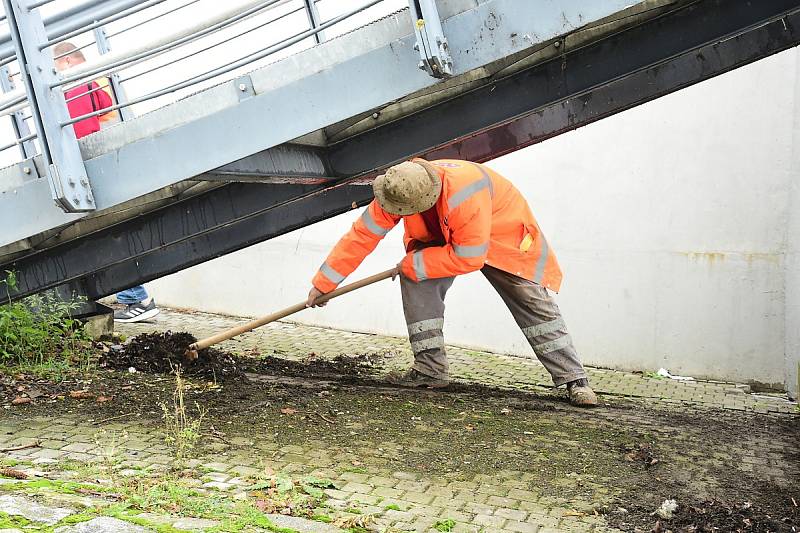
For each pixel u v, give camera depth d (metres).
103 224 5.78
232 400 5.06
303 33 4.00
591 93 5.40
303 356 7.31
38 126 4.12
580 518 3.50
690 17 4.54
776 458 4.58
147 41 4.05
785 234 6.59
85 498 3.04
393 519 3.30
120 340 7.04
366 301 8.30
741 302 6.78
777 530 3.48
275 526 2.96
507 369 7.18
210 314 9.03
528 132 5.63
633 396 6.34
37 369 5.54
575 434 4.75
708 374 6.95
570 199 7.28
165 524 2.77
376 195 5.00
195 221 5.70
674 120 6.84
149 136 4.27
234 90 4.18
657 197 6.98
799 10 4.38
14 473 3.35
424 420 4.87
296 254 8.54
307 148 5.22
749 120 6.59
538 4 3.72
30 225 4.47
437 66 3.77
